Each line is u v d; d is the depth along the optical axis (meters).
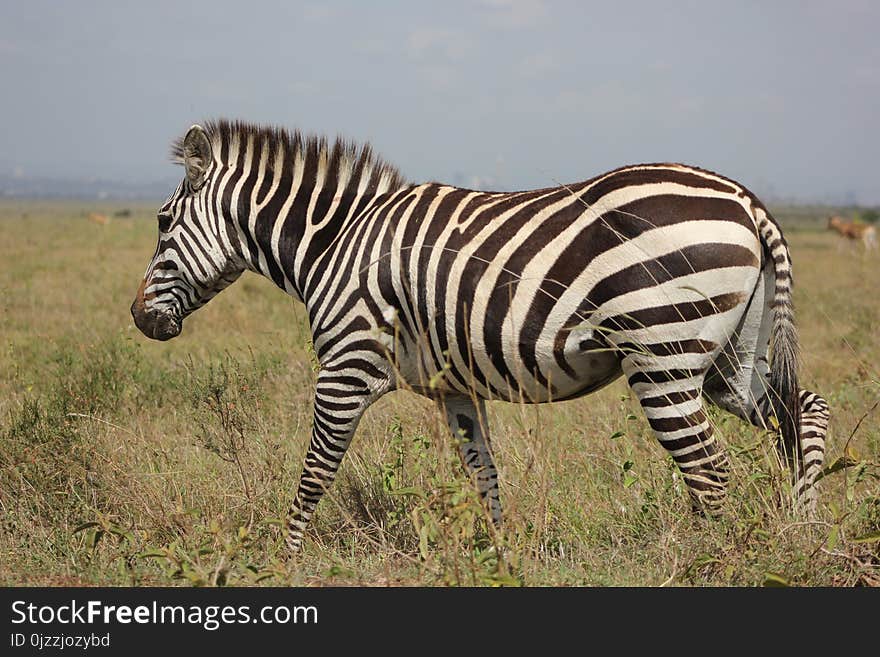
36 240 60.38
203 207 10.59
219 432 11.96
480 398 9.82
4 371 16.55
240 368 14.33
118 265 39.25
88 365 15.26
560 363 8.27
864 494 9.15
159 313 10.94
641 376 7.98
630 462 9.12
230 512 10.40
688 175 7.99
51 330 21.61
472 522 7.71
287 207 10.14
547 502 9.45
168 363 17.55
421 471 9.64
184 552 9.05
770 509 8.22
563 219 8.13
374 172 9.89
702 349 7.86
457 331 8.66
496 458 11.46
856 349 20.33
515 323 8.26
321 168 10.06
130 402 14.26
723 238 7.72
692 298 7.72
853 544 8.02
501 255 8.32
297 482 11.14
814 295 31.78
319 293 9.68
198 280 10.81
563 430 12.57
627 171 8.12
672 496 9.25
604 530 9.54
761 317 8.32
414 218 9.10
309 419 13.34
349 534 9.99
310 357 14.20
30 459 10.94
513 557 7.72
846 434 11.96
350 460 11.37
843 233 69.75
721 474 8.12
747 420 8.75
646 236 7.74
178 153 10.95
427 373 9.30
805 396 8.99
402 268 9.00
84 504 10.35
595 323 8.00
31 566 9.22
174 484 10.77
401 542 9.69
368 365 9.37
